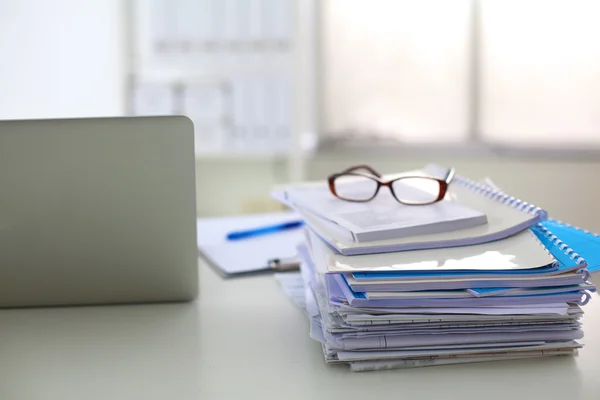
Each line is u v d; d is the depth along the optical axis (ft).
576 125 9.05
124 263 2.78
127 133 2.64
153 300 2.87
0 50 6.98
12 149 2.61
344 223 2.52
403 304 2.15
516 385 2.05
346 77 9.26
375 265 2.21
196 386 2.05
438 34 9.09
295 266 3.39
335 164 9.30
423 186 3.14
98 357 2.28
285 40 7.73
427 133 9.29
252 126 7.84
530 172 9.04
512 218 2.58
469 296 2.16
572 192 9.02
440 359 2.21
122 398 1.98
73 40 7.34
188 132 2.67
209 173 8.00
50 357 2.29
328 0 9.13
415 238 2.40
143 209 2.71
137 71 7.70
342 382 2.08
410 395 1.98
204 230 4.21
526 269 2.18
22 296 2.80
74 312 2.78
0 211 2.67
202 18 7.70
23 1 7.04
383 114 9.30
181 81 7.77
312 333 2.34
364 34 9.16
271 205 7.71
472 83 9.14
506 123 9.17
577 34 8.88
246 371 2.16
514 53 9.02
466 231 2.47
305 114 9.34
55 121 2.62
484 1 8.96
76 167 2.65
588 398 1.96
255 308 2.80
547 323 2.23
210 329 2.55
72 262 2.76
